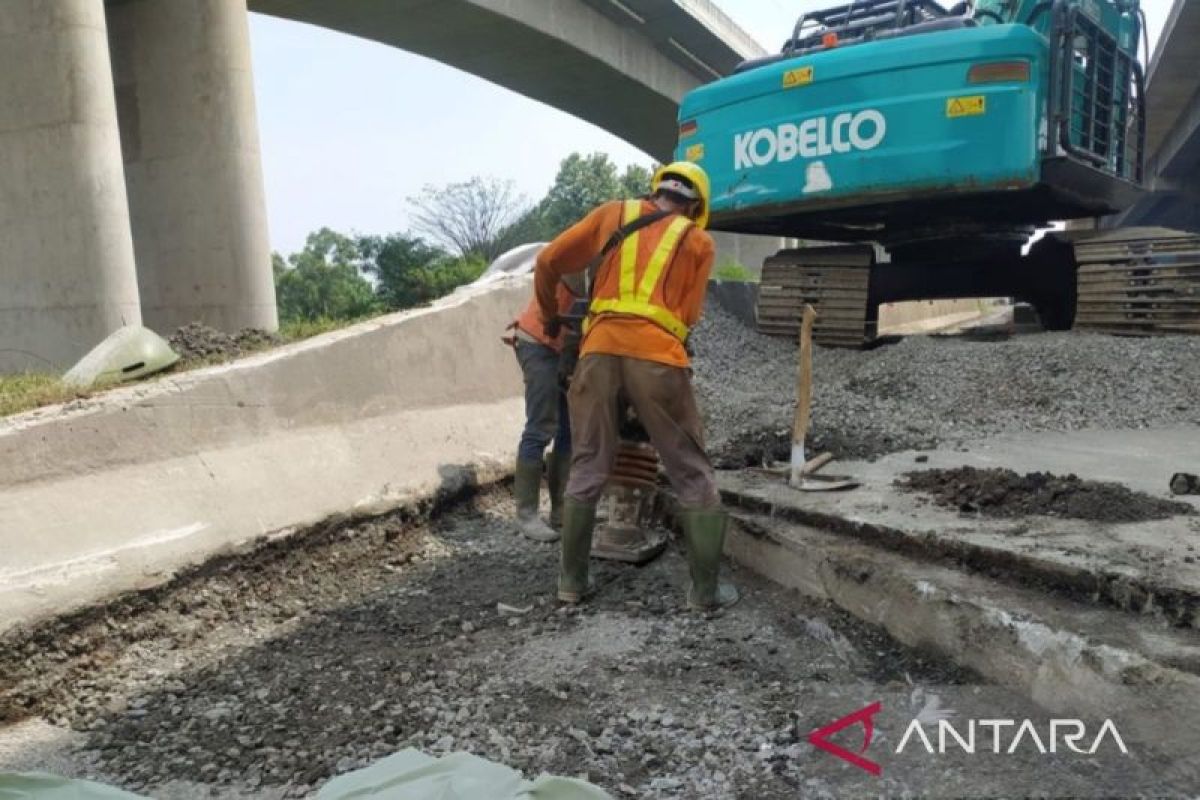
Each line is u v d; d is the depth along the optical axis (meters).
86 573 3.58
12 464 3.62
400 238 34.38
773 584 4.08
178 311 17.00
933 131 7.26
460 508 5.54
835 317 9.12
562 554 4.07
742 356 8.87
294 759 2.82
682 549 4.71
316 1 21.09
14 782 2.33
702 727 2.91
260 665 3.55
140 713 3.19
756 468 5.06
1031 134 7.08
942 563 3.46
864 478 4.66
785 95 7.88
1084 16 7.77
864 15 8.41
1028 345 7.56
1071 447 5.29
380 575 4.60
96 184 12.59
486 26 23.50
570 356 4.71
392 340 5.54
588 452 4.02
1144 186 9.55
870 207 8.22
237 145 16.58
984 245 9.10
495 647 3.62
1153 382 6.58
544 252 4.16
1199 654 2.55
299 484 4.61
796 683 3.20
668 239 3.90
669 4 26.84
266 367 4.73
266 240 17.17
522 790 2.21
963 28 7.21
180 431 4.27
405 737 2.92
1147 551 3.18
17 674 3.27
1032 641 2.84
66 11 12.30
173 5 16.27
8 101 12.52
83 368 5.04
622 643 3.59
